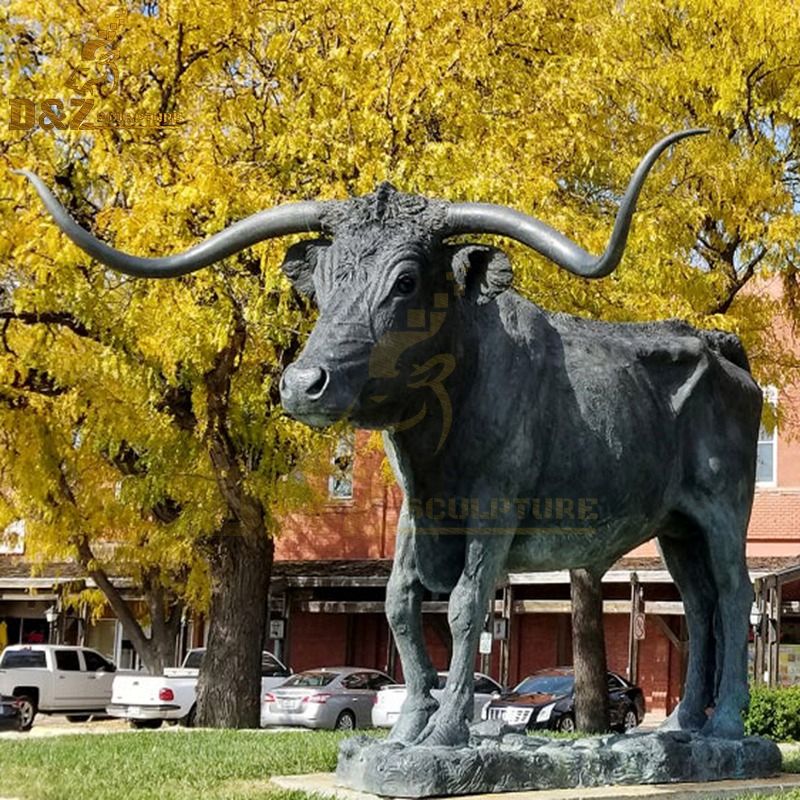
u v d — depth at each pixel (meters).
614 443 7.34
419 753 6.47
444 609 29.12
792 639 27.64
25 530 26.42
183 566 25.03
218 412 16.03
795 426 23.23
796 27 16.97
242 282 14.16
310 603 30.47
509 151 14.20
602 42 16.30
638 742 7.33
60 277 14.27
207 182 13.21
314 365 5.90
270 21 15.29
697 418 7.98
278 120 14.70
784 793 7.34
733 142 17.98
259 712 18.58
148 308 14.14
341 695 24.88
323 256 6.35
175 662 26.92
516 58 15.60
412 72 13.92
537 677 25.41
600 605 18.23
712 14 17.33
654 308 14.97
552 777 6.86
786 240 16.81
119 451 19.95
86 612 33.66
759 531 28.88
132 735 12.52
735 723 7.87
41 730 23.38
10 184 14.41
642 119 16.61
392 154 13.88
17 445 19.17
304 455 19.08
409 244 6.25
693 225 16.88
